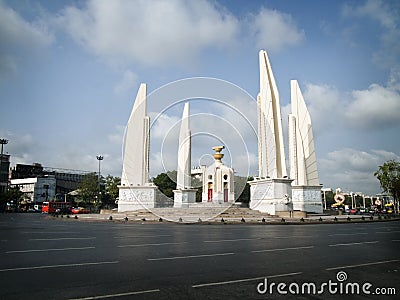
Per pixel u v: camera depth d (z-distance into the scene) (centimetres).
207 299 629
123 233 1878
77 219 3397
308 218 3453
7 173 7975
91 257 1055
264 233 1955
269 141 3962
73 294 648
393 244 1469
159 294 655
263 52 4178
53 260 997
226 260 1022
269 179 3803
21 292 659
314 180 4697
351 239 1666
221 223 2841
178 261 998
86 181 7644
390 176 5903
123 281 751
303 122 4869
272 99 4009
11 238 1600
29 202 9062
